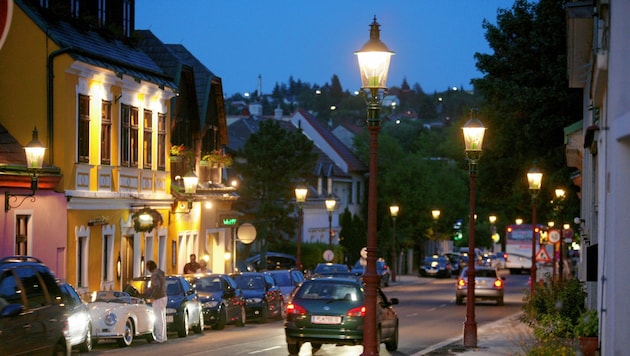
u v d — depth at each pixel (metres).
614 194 14.91
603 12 16.23
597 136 20.94
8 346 17.75
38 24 38.12
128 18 46.84
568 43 28.77
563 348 23.09
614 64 14.73
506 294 71.81
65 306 20.59
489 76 54.09
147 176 46.84
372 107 19.97
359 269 71.69
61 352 20.31
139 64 45.78
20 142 38.12
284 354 28.02
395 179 100.12
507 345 30.42
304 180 67.50
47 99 38.06
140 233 45.94
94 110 40.94
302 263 75.00
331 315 26.97
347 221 89.38
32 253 35.91
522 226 107.62
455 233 105.06
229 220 59.03
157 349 29.31
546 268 68.69
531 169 45.22
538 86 53.28
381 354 29.23
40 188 36.53
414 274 107.06
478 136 30.31
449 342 31.80
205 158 56.66
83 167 39.88
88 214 40.34
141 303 31.48
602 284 16.69
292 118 101.62
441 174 103.88
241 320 40.91
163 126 49.00
